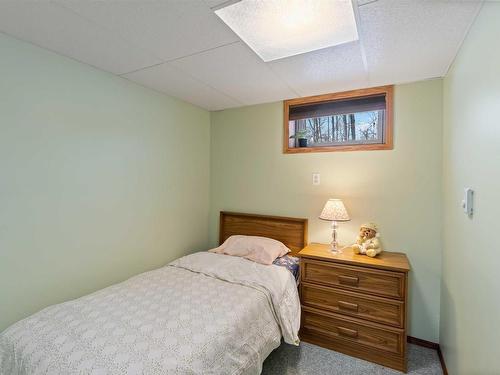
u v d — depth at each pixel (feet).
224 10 4.36
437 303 7.02
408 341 7.34
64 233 5.99
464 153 4.89
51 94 5.73
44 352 3.86
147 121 7.98
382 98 7.77
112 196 7.03
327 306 6.97
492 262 3.54
